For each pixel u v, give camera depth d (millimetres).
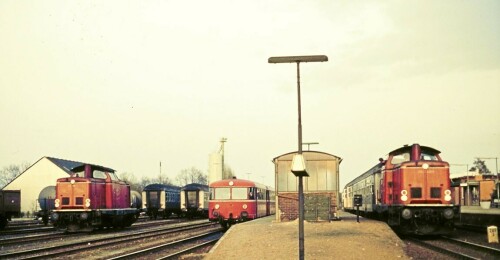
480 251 17344
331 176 26891
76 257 17531
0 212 35156
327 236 19219
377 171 28641
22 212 75875
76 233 30266
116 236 26375
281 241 18000
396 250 16016
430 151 23562
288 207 26953
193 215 58969
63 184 29594
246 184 33281
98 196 30438
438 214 22234
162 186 58719
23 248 20578
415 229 22688
